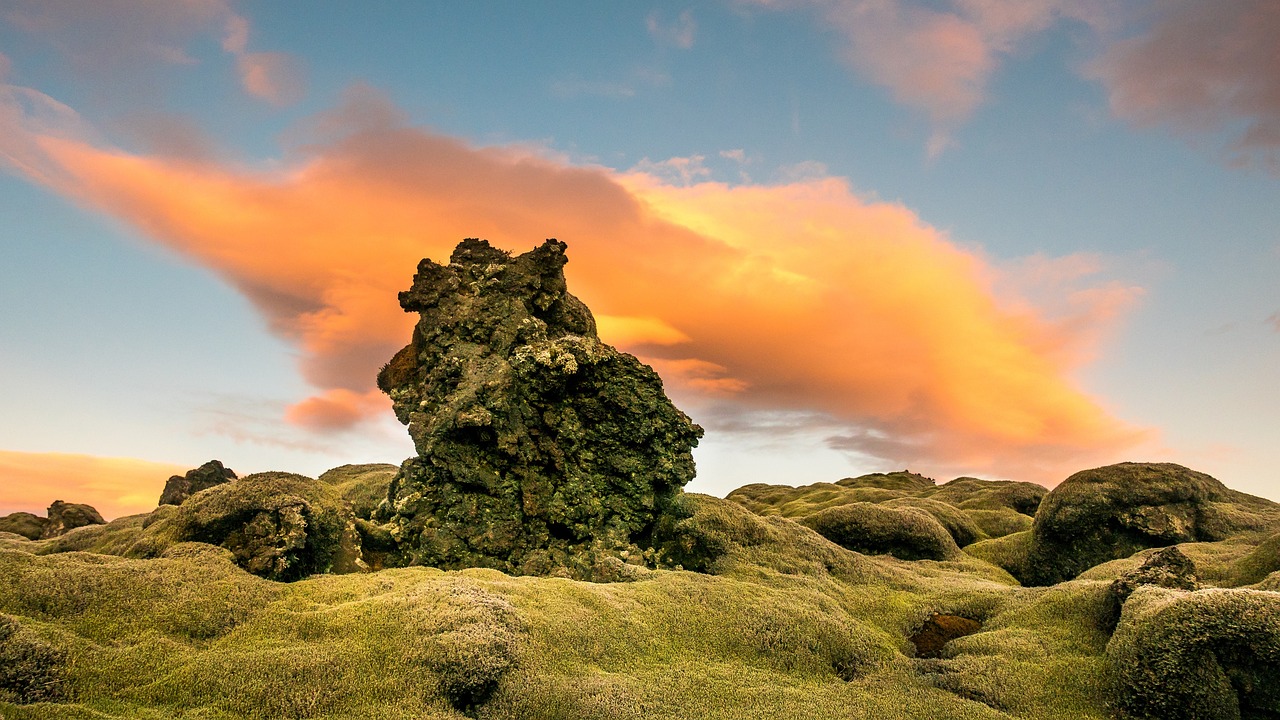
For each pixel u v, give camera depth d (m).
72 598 17.25
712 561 33.34
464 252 39.56
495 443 31.89
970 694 21.92
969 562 41.94
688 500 37.25
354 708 15.89
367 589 22.22
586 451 33.66
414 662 17.61
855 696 21.16
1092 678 21.61
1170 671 19.62
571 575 29.98
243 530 25.23
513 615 20.91
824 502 65.19
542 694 18.33
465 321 35.81
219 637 17.73
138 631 16.88
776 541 35.97
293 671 16.30
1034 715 20.42
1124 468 43.03
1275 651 18.66
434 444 31.47
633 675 20.67
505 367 33.19
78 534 37.69
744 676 21.59
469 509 30.72
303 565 25.81
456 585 22.14
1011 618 27.17
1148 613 21.31
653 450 34.28
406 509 31.61
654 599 25.62
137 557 24.59
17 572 17.80
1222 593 20.34
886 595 31.53
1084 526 40.88
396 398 36.78
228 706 14.98
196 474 51.53
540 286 37.69
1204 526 39.97
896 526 43.88
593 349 34.41
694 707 19.17
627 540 32.47
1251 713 18.97
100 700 14.21
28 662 14.12
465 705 17.77
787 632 24.55
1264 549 29.45
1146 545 40.03
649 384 35.19
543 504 31.84
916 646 26.80
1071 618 25.73
